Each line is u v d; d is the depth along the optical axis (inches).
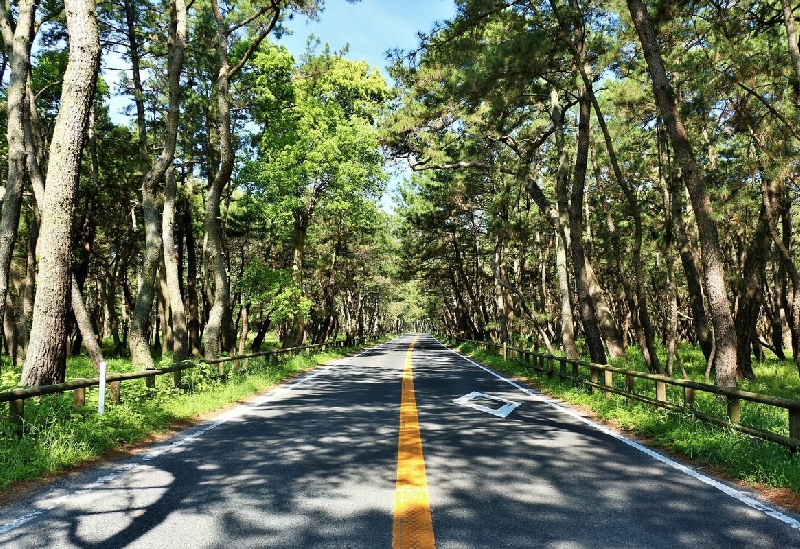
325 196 1064.8
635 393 400.2
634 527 165.6
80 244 1135.0
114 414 317.4
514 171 887.7
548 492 201.3
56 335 340.8
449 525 165.9
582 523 168.7
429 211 1384.1
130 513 177.9
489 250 1550.2
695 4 491.5
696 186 410.3
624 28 638.5
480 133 879.1
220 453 268.5
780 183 617.9
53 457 238.5
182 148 1053.8
